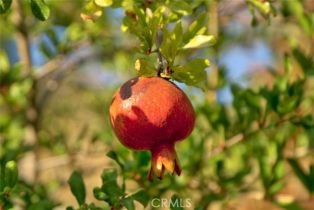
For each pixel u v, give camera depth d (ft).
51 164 4.78
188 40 2.51
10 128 4.82
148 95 2.31
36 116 4.85
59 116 6.73
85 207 2.82
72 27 4.54
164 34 2.43
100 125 5.93
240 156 4.08
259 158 3.76
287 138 3.98
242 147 4.07
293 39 3.83
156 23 2.46
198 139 3.96
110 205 2.77
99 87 6.36
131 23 2.56
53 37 4.50
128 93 2.32
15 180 2.84
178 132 2.34
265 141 3.95
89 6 2.62
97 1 2.57
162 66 2.44
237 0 4.03
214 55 4.32
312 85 3.89
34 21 5.03
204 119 4.13
